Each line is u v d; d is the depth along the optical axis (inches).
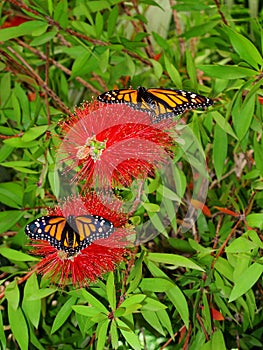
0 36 36.7
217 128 37.0
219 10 40.8
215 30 43.4
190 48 46.9
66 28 38.8
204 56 48.0
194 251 37.7
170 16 46.8
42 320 39.4
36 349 39.1
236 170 42.3
